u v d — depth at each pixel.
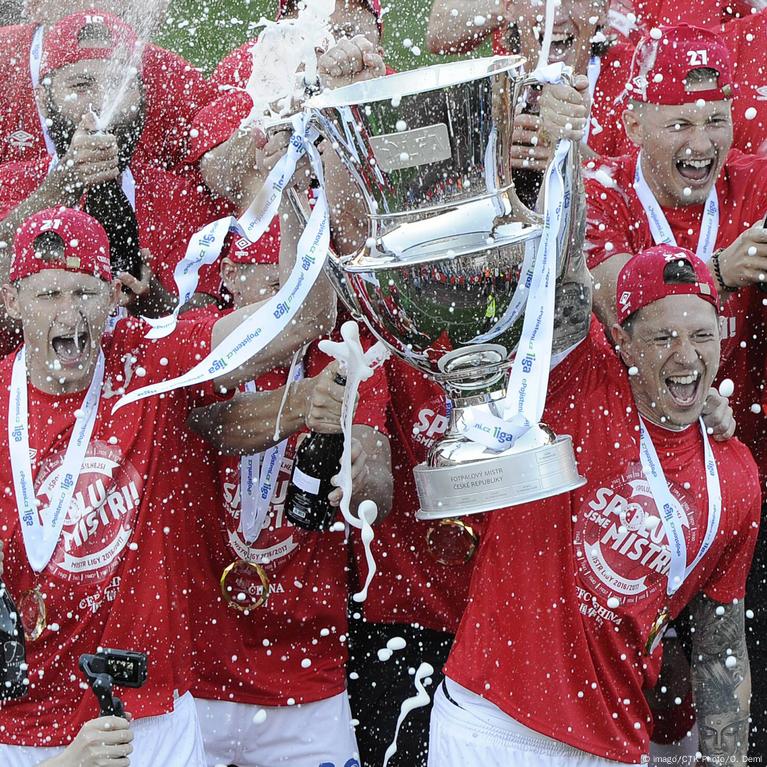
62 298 9.90
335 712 11.94
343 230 10.09
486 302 7.83
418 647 12.45
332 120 7.62
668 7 13.65
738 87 13.23
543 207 8.16
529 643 10.16
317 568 11.57
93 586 10.21
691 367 9.90
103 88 12.23
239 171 11.91
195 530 11.14
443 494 8.07
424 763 12.55
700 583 10.62
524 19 11.91
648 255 10.08
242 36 18.88
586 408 10.22
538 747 10.22
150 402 10.32
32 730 10.46
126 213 11.96
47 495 10.16
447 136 7.50
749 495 10.46
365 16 12.18
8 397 10.29
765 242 10.84
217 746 11.72
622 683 10.35
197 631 11.35
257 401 10.65
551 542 10.17
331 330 10.24
